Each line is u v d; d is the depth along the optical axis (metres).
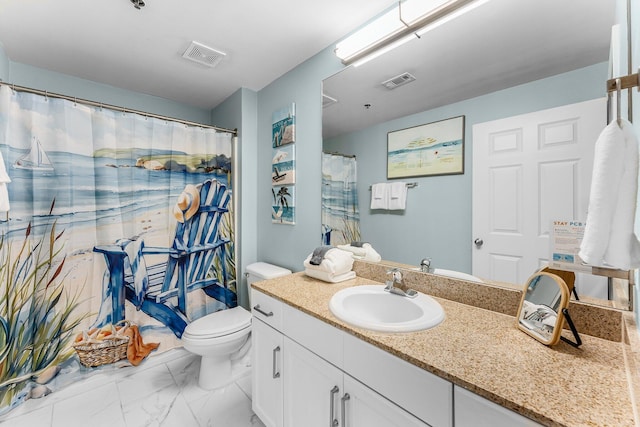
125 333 1.93
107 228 1.86
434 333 0.93
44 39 1.67
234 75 2.14
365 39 1.45
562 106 0.95
